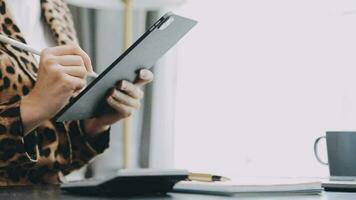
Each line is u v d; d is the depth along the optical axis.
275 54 2.25
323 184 0.90
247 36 2.29
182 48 2.36
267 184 0.78
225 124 2.31
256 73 2.28
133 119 2.29
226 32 2.32
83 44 2.36
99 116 1.17
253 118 2.27
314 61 2.20
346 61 2.15
